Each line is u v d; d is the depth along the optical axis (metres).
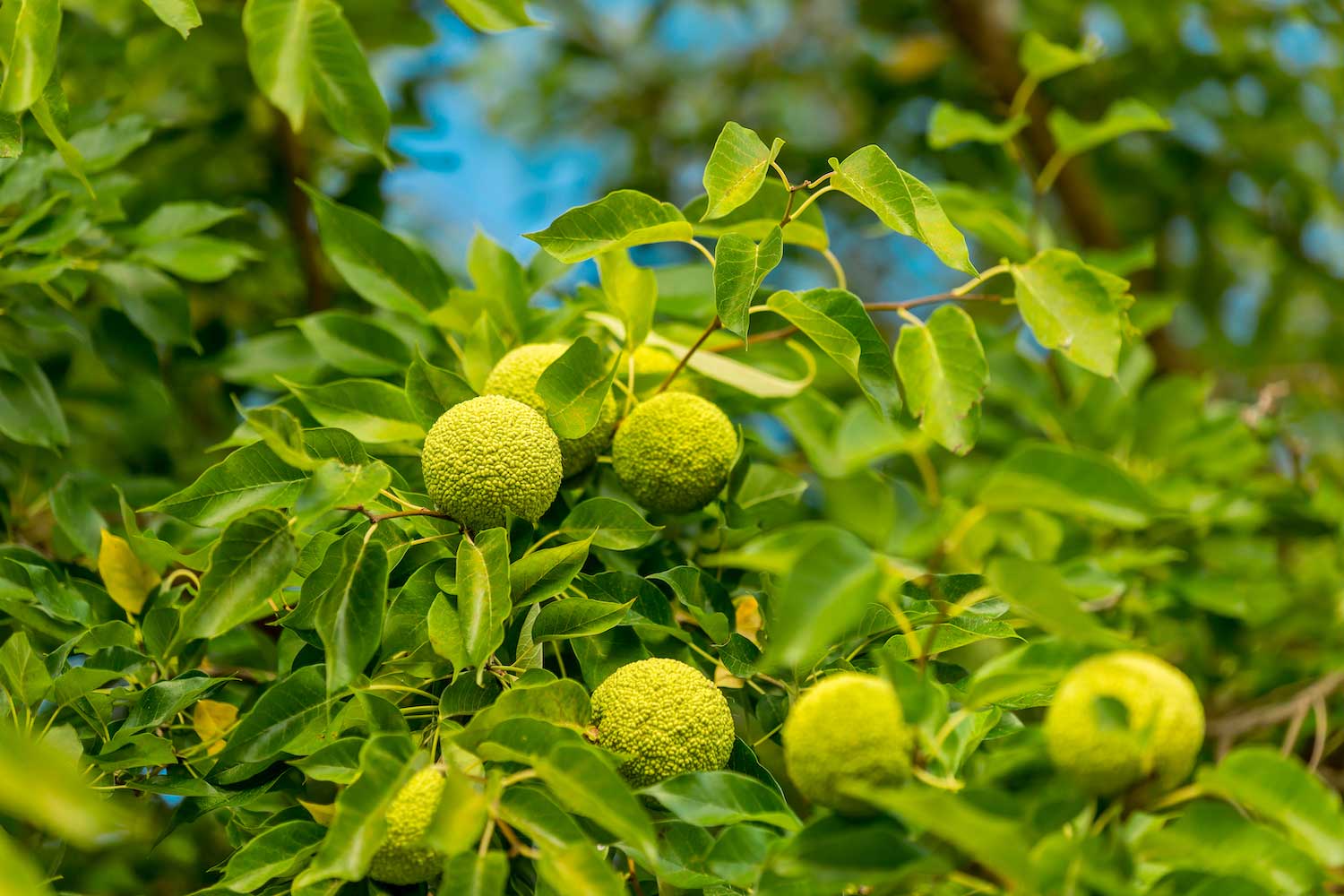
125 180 3.04
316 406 2.78
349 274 2.98
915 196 2.69
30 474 3.07
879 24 5.14
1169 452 3.36
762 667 2.41
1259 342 4.82
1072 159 4.52
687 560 2.86
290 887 2.60
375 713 2.58
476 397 2.75
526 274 3.04
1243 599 3.16
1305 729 3.25
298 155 3.39
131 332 3.04
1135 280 4.82
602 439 2.80
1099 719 2.40
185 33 2.73
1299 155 4.92
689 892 2.60
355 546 2.61
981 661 3.37
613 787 2.47
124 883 3.00
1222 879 2.43
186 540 2.90
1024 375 3.36
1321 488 3.35
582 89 5.34
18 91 2.68
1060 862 2.39
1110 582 2.99
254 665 3.03
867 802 2.45
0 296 2.99
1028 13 4.75
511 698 2.57
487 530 2.64
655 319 3.19
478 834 2.51
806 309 2.66
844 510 3.13
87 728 2.71
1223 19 4.77
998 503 2.46
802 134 5.11
